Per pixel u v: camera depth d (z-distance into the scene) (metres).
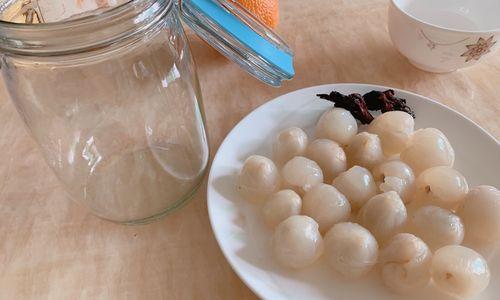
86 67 0.28
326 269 0.26
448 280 0.24
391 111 0.32
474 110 0.36
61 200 0.31
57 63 0.24
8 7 0.28
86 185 0.30
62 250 0.28
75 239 0.29
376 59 0.41
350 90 0.35
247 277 0.24
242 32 0.34
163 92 0.31
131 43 0.25
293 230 0.25
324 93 0.35
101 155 0.31
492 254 0.26
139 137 0.32
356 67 0.40
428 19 0.42
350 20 0.45
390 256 0.24
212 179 0.29
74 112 0.31
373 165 0.30
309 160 0.29
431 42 0.36
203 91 0.39
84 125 0.32
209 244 0.28
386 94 0.34
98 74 0.29
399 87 0.39
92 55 0.24
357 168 0.28
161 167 0.31
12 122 0.37
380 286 0.25
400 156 0.31
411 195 0.28
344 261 0.24
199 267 0.27
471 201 0.26
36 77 0.27
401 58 0.41
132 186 0.30
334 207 0.26
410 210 0.28
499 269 0.25
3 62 0.26
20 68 0.26
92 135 0.32
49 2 0.30
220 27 0.33
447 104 0.37
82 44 0.23
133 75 0.30
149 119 0.32
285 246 0.25
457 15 0.42
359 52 0.42
